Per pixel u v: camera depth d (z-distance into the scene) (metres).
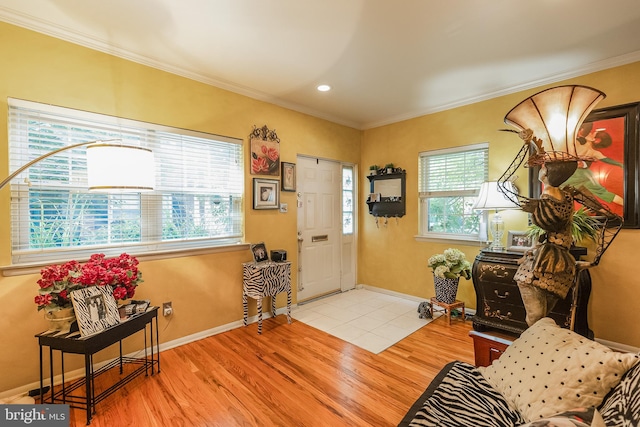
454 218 3.70
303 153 3.80
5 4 1.84
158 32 2.15
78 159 2.23
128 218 2.47
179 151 2.74
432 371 2.28
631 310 2.51
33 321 2.03
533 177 2.93
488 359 1.63
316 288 4.09
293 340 2.81
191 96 2.78
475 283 2.96
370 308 3.71
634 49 2.40
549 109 1.44
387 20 2.02
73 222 2.22
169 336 2.66
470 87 3.15
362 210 4.62
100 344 1.82
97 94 2.28
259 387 2.07
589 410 0.92
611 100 2.57
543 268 1.52
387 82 3.02
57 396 1.95
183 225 2.78
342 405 1.89
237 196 3.17
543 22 2.04
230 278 3.07
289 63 2.62
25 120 2.03
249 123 3.23
